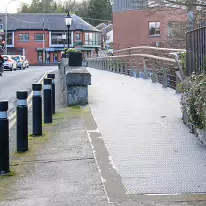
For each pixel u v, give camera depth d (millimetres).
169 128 7828
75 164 5758
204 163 5699
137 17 40781
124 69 24516
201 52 7691
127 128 7887
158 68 17453
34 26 80500
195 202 4336
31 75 28109
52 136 7477
